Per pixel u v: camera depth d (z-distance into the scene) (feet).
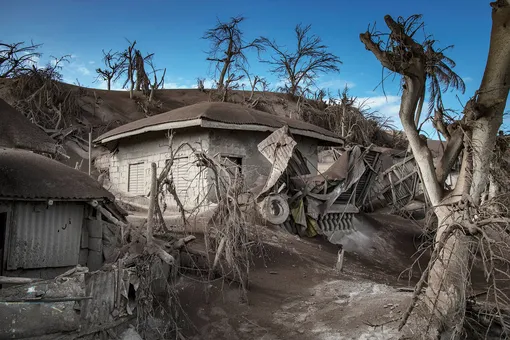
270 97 212.02
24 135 37.19
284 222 55.52
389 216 86.63
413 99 27.45
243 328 28.17
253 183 61.05
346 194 65.46
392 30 26.27
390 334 25.23
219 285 33.06
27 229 31.53
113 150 84.94
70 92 136.15
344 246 61.87
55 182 33.09
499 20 24.97
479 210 22.62
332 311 30.07
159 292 29.48
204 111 62.18
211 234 39.96
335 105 168.55
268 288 34.60
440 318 24.04
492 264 20.54
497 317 23.84
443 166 28.94
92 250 35.06
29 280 20.53
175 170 66.39
